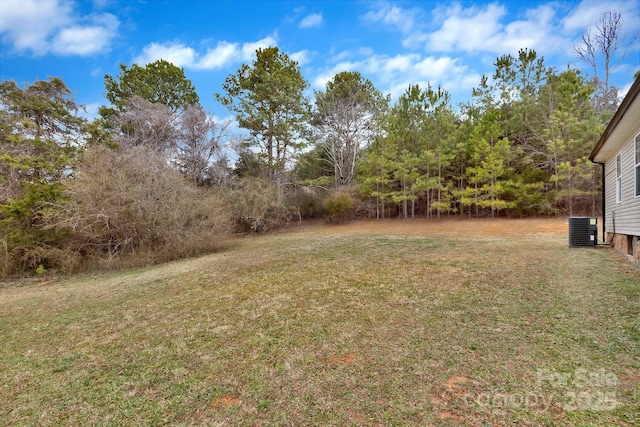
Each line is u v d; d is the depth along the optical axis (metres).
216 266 7.18
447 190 16.16
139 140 13.78
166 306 4.36
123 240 8.74
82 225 7.87
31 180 9.05
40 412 2.11
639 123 5.19
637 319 3.02
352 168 19.83
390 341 2.86
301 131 17.53
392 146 16.41
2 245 7.37
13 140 8.95
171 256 8.96
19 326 3.89
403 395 2.05
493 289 4.22
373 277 5.24
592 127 12.16
